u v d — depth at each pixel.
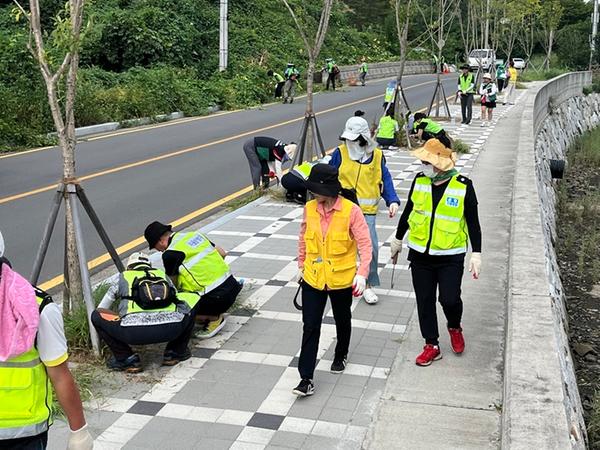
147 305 5.58
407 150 17.72
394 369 5.70
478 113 27.23
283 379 5.60
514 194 9.32
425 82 44.94
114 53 30.09
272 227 10.25
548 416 3.79
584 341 10.01
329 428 4.88
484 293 7.28
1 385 2.86
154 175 14.59
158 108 25.00
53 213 6.04
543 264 6.36
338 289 5.32
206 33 35.72
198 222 11.08
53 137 19.20
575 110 35.41
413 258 5.80
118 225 10.75
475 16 37.91
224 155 17.11
